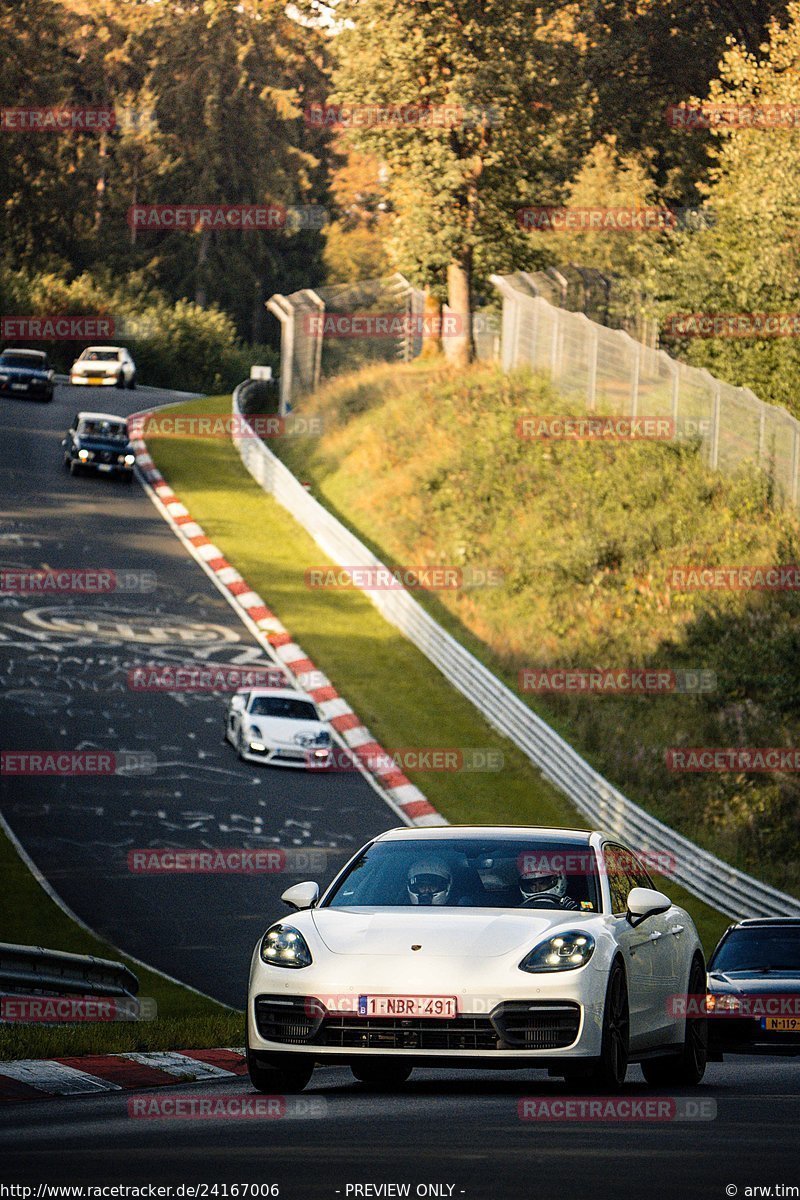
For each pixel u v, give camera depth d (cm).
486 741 12344
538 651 13888
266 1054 3183
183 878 9000
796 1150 2359
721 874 9412
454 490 17650
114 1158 2139
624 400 17825
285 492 19138
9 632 13638
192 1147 2264
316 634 14700
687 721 12138
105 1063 3725
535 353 19888
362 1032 3108
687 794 11025
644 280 18750
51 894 8531
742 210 17662
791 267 17425
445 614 15325
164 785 10700
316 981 3139
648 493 16100
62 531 16938
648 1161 2183
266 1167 2062
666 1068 3806
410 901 3391
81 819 9894
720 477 15988
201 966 7438
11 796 10188
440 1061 3067
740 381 17775
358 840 10038
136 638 13925
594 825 10738
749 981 6238
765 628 13100
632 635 13712
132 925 8100
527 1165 2114
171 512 18462
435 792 11231
